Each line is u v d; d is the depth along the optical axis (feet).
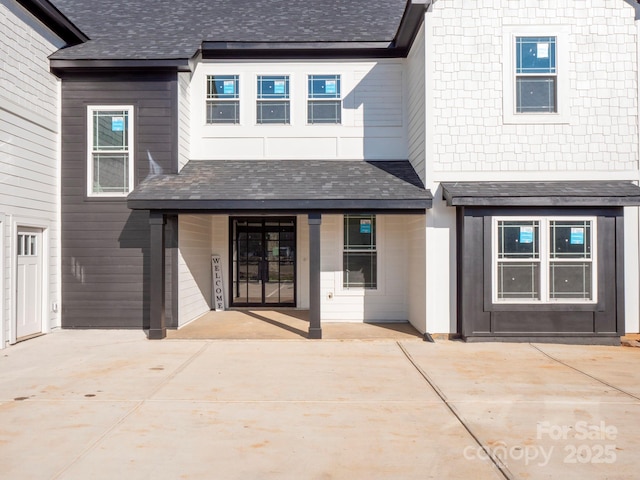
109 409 16.31
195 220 34.73
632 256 27.35
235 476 11.76
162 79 31.14
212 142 34.14
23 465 12.26
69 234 30.89
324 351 24.94
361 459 12.67
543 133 27.61
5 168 25.61
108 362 22.63
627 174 27.43
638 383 19.30
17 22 26.66
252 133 34.12
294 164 32.91
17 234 27.02
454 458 12.71
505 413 15.98
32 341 27.27
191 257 33.94
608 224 26.09
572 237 26.21
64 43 31.96
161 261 27.84
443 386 18.90
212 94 34.35
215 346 26.07
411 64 32.19
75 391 18.24
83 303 30.78
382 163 32.99
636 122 27.37
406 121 33.73
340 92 34.09
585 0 27.37
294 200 26.94
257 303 39.29
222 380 19.72
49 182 29.91
